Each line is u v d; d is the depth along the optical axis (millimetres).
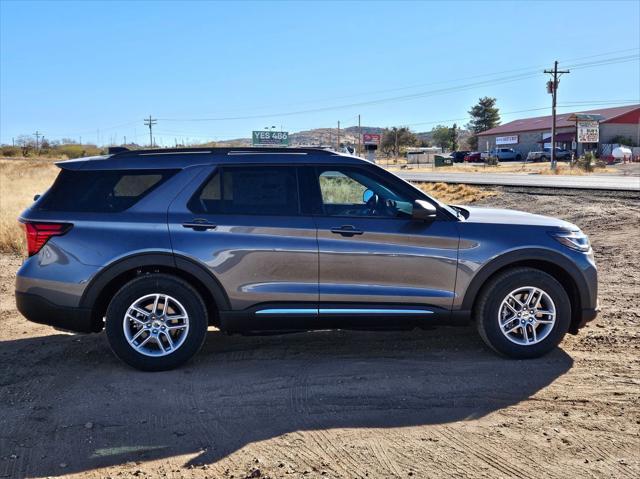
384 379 5000
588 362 5371
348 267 5223
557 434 4027
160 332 5176
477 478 3484
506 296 5363
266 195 5312
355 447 3871
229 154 5371
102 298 5316
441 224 5348
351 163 5422
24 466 3666
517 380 4965
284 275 5199
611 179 32344
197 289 5340
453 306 5336
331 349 5773
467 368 5234
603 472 3547
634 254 10234
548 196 20234
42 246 5164
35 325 6855
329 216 5277
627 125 78688
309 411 4422
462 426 4160
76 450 3865
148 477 3533
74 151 90938
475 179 36031
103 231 5133
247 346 5891
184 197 5246
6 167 47500
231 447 3898
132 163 5332
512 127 103875
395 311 5281
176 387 4875
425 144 157625
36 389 4859
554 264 5484
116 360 5520
